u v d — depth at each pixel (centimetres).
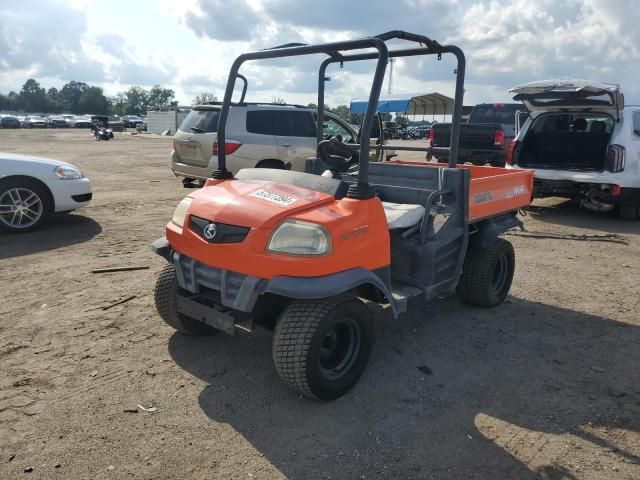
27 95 15788
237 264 322
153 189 1189
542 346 426
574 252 703
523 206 539
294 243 316
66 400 334
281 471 275
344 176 483
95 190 1159
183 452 288
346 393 350
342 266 327
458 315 485
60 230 763
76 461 279
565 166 905
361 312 343
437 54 431
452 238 417
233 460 283
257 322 363
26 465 275
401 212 402
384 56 328
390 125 1473
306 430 310
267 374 372
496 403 343
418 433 310
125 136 4634
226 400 339
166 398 339
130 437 300
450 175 426
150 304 489
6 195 725
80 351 398
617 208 918
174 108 5106
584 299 530
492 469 281
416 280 407
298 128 998
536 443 303
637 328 462
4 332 426
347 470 277
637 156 843
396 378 372
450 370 385
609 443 303
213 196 362
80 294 509
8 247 667
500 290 508
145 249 670
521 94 843
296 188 359
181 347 408
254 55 400
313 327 314
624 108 853
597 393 357
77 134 4481
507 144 1301
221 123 409
